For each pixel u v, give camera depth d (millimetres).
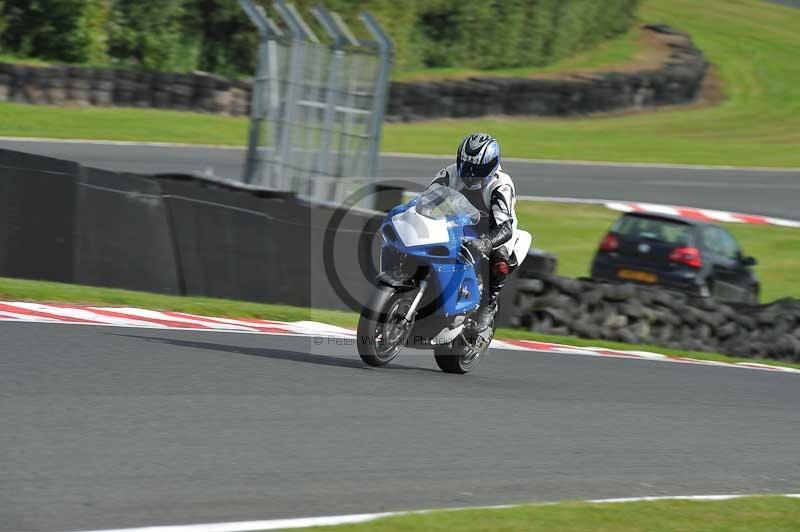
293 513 15180
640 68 132625
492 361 31938
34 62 93438
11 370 21188
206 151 77750
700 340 46062
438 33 120000
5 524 13180
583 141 102438
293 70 51875
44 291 32500
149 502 14727
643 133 110875
